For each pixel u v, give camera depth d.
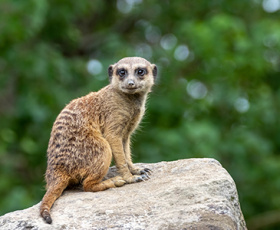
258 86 15.98
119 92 7.90
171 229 5.97
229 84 15.24
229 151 14.25
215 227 5.88
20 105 14.17
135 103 8.07
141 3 17.72
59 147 7.43
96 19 18.78
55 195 7.06
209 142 13.43
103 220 6.33
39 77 14.34
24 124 14.89
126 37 17.94
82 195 7.12
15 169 14.93
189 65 16.14
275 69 16.72
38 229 6.20
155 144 14.15
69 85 15.44
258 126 15.41
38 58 14.15
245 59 14.75
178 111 15.09
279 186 13.92
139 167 7.84
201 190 6.59
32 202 13.02
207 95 15.59
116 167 7.84
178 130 13.96
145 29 17.83
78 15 16.67
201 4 16.62
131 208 6.50
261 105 15.02
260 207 15.39
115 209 6.51
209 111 15.39
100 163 7.39
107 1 18.41
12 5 13.46
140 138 14.62
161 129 14.62
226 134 14.88
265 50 15.27
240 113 15.52
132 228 6.12
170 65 15.75
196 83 16.12
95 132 7.65
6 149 14.55
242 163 14.52
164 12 17.31
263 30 14.55
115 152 7.67
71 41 17.22
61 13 15.34
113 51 15.80
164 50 15.96
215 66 15.34
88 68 15.56
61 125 7.57
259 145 14.41
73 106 7.82
